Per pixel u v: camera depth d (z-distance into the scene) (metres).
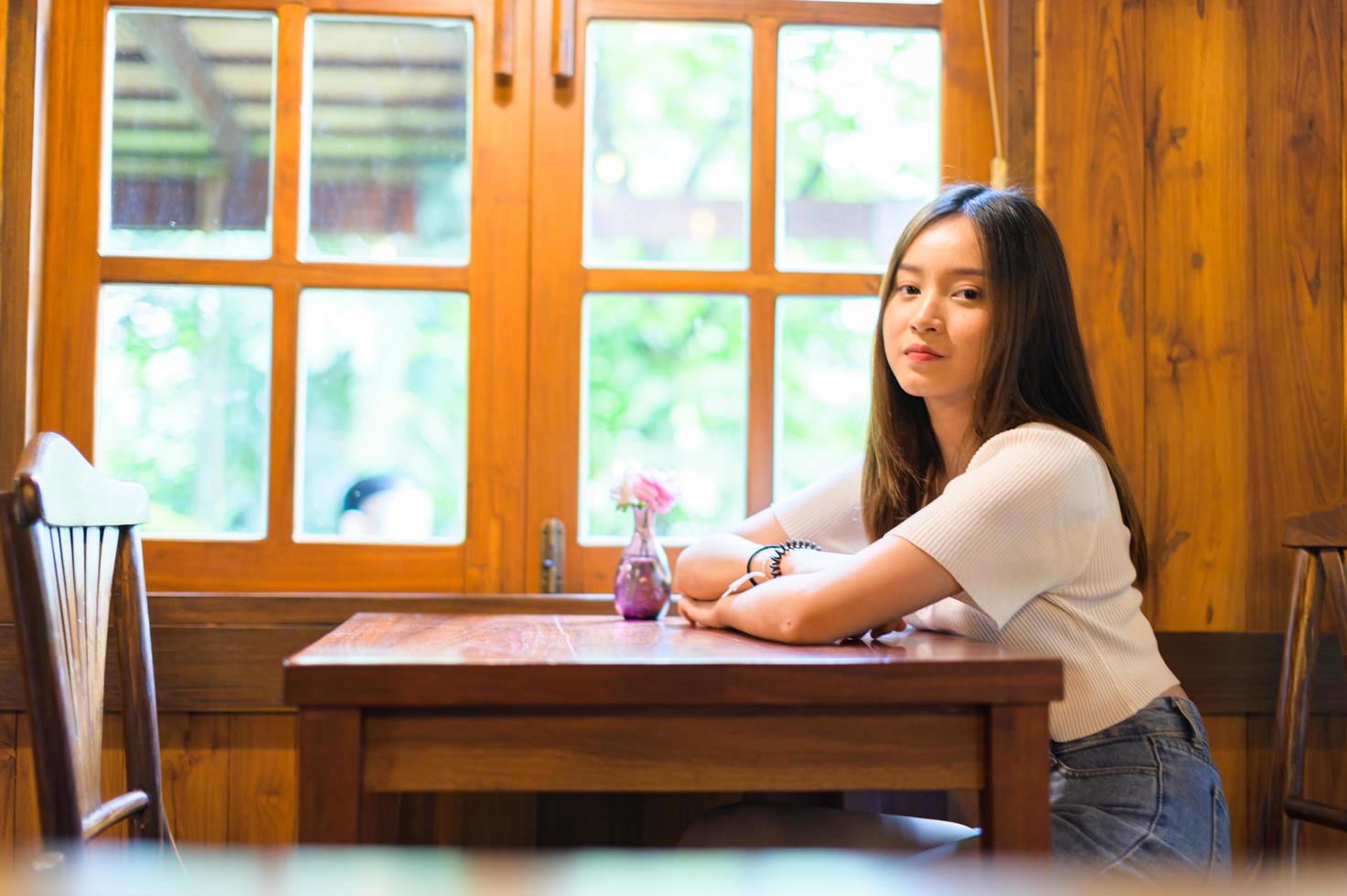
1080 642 1.29
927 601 1.21
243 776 1.74
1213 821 1.23
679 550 1.84
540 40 1.86
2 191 1.71
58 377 1.77
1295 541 1.60
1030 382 1.41
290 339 1.82
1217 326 1.80
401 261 1.85
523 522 1.83
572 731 1.01
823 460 1.87
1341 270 1.82
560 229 1.85
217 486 1.82
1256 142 1.82
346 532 1.83
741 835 1.37
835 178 1.89
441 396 1.85
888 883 0.27
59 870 0.29
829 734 1.03
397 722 1.00
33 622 1.09
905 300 1.44
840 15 1.88
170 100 1.83
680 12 1.87
